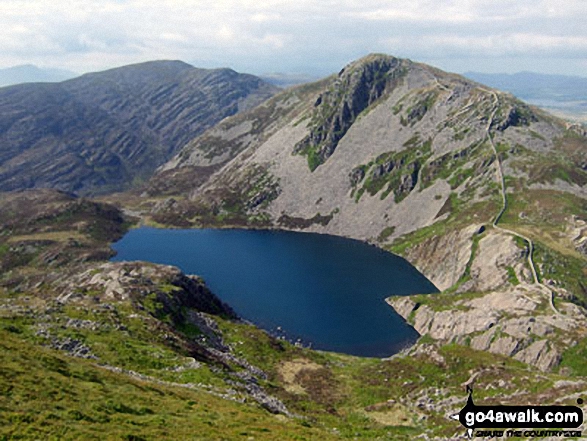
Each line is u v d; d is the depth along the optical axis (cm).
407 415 8250
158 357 7738
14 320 7750
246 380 8788
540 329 12281
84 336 7731
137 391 5391
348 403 9000
